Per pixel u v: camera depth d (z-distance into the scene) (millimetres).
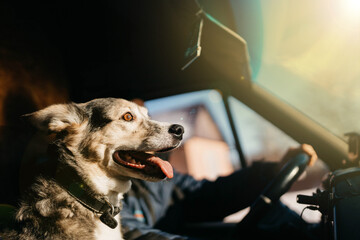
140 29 3586
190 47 2082
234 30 4188
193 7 2072
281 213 2574
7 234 1690
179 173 3078
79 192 1916
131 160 2178
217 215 2836
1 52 3463
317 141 2422
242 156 3201
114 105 2186
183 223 2846
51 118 1985
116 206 2055
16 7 3707
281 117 2607
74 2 3873
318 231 2389
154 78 3400
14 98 3400
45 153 2275
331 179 1462
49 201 1817
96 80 3768
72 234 1765
